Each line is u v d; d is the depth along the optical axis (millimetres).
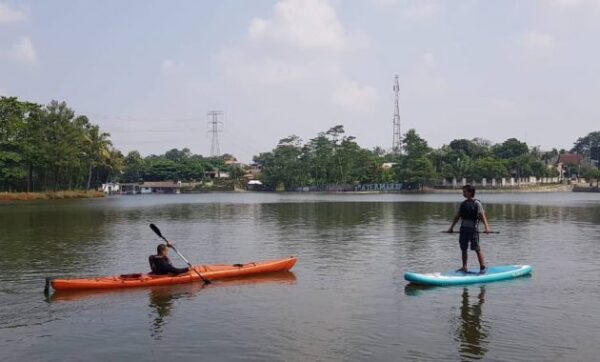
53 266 16578
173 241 22875
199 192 163750
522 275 13766
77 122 103938
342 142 142500
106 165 121625
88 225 31859
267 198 89625
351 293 12008
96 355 8094
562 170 155625
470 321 9602
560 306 10609
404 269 15125
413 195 98500
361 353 7969
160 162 176000
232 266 14367
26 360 7930
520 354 7855
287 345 8391
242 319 9938
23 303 11469
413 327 9273
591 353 7891
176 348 8344
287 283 13242
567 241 21234
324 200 73438
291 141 156875
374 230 26719
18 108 75688
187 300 11523
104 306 11102
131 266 16578
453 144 147250
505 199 72750
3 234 26328
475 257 17266
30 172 82312
